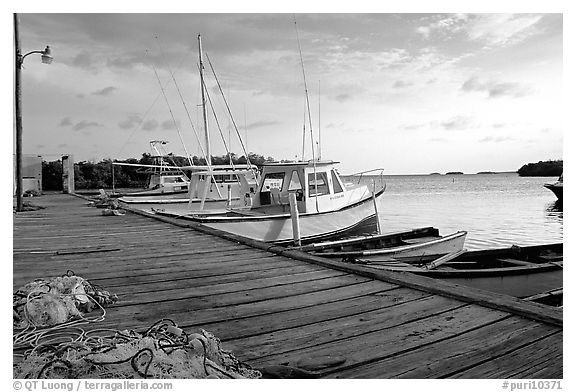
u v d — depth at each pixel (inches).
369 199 470.9
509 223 789.9
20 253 215.9
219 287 145.6
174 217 400.5
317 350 93.0
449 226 742.5
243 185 481.7
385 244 373.7
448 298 123.9
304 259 184.7
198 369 81.2
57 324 110.3
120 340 93.1
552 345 90.8
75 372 78.7
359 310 117.0
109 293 135.4
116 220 386.0
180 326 109.6
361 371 83.4
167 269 175.3
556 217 881.5
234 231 365.4
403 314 112.3
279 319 112.8
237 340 100.0
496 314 109.3
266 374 82.7
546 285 227.5
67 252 217.3
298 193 421.4
